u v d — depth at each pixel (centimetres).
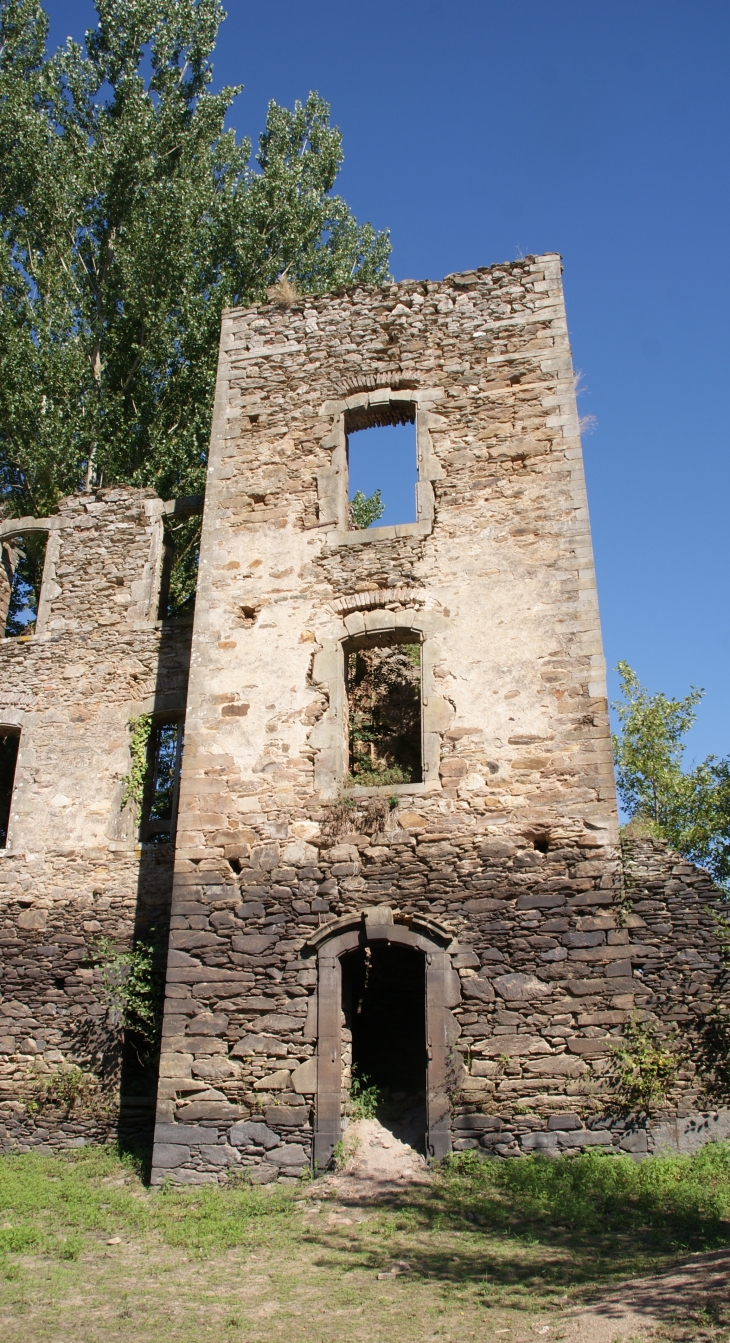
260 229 2159
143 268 1980
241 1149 1038
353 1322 675
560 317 1303
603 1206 881
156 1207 968
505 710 1136
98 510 1617
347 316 1388
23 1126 1284
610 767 1088
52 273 2000
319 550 1270
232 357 1410
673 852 1104
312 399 1354
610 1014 1010
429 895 1084
